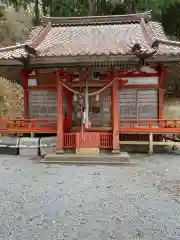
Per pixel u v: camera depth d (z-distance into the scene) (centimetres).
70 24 1758
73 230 463
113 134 1144
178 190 696
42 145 1282
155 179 813
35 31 1747
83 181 781
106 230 463
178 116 2495
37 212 544
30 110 1503
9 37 3147
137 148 1377
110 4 3166
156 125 1361
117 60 1079
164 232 457
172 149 1462
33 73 1460
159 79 1373
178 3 2827
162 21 3058
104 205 584
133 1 3059
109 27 1688
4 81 2712
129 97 1418
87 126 1130
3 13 3131
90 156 1073
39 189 703
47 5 3212
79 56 1053
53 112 1484
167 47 1280
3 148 1320
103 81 1157
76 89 1303
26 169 957
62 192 677
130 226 480
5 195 655
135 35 1498
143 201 610
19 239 431
